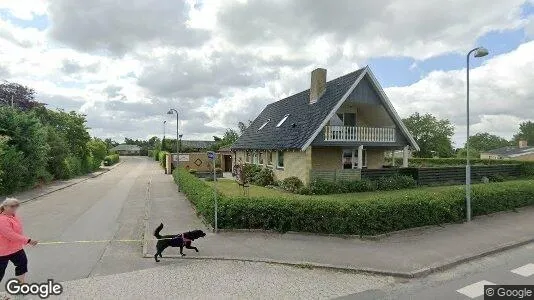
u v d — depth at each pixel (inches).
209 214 440.5
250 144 1160.8
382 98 868.6
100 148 2107.5
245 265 311.9
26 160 873.5
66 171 1266.0
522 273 293.3
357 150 948.0
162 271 296.5
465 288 262.4
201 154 1604.3
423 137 2170.3
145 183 1120.2
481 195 499.5
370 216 394.9
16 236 237.5
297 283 272.1
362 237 388.8
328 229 398.6
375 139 879.7
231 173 1441.9
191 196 644.1
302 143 786.2
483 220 479.2
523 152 2524.6
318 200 417.1
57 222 499.2
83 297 245.0
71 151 1505.9
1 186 767.1
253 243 369.7
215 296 247.3
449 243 370.9
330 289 261.1
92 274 289.3
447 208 448.1
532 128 4104.3
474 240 382.6
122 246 372.5
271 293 253.1
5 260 236.7
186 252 342.6
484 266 313.4
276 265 312.3
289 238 387.2
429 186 871.1
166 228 448.8
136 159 3563.0
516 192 552.1
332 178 793.6
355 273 295.0
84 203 689.0
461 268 309.0
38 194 816.3
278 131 998.4
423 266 303.1
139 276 285.0
